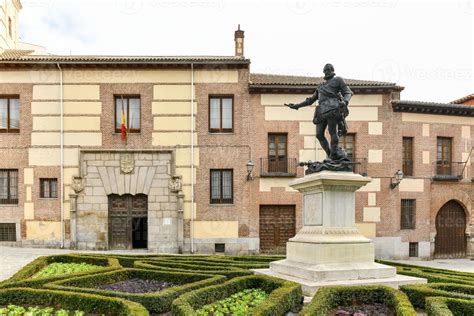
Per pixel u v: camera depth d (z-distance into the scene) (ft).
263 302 26.11
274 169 85.15
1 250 73.10
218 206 82.99
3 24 95.20
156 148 82.84
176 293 30.78
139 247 85.46
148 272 41.04
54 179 82.48
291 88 84.12
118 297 29.60
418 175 88.74
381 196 86.12
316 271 33.37
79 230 81.35
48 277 36.37
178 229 81.87
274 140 86.02
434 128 90.17
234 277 37.96
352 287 30.30
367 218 85.61
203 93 84.02
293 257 38.60
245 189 83.66
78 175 81.76
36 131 82.12
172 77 83.76
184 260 52.29
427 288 31.42
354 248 35.55
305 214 39.27
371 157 86.38
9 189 82.48
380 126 86.84
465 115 91.91
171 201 82.64
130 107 84.02
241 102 84.28
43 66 82.28
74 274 38.22
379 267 35.29
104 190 82.17
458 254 91.15
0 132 82.43
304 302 30.17
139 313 25.02
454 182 90.68
